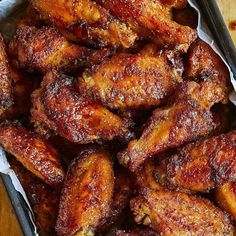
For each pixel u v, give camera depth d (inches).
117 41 13.9
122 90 13.4
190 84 13.4
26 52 14.0
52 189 14.2
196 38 14.1
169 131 13.3
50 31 14.1
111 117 13.5
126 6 13.6
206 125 13.4
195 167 13.1
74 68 14.2
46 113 13.5
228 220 13.5
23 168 14.4
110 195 13.4
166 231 13.2
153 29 13.8
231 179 13.0
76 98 13.5
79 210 13.2
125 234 13.3
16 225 15.5
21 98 14.5
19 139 13.7
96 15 13.7
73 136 13.6
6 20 15.0
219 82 13.9
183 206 13.3
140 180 13.7
